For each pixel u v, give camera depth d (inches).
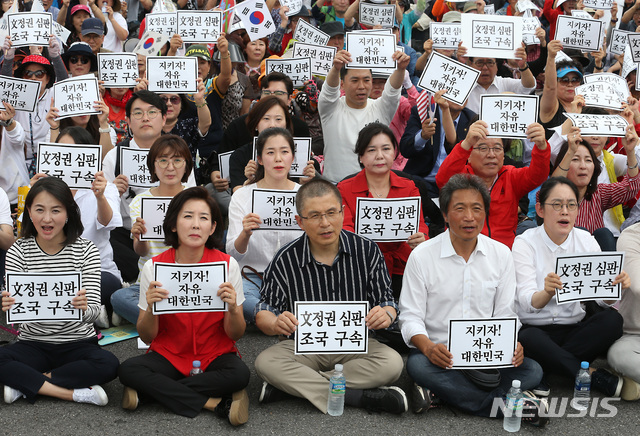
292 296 188.2
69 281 183.3
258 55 367.6
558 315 201.8
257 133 261.0
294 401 188.4
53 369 186.5
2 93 276.2
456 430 175.6
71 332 189.0
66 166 230.1
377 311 181.3
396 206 221.6
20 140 271.3
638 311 202.8
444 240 191.3
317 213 179.3
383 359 184.7
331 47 337.1
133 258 251.9
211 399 180.4
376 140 230.1
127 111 260.2
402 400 180.7
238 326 185.2
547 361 193.6
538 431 176.4
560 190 200.1
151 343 189.0
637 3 456.4
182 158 225.0
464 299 190.2
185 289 180.7
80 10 390.6
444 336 191.9
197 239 183.5
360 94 286.2
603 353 205.8
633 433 176.9
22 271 189.3
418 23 455.2
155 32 340.8
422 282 190.9
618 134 240.2
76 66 322.3
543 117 308.3
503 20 287.9
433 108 297.9
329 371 190.9
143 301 185.2
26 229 191.2
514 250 205.3
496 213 236.2
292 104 301.0
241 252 221.1
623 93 272.2
